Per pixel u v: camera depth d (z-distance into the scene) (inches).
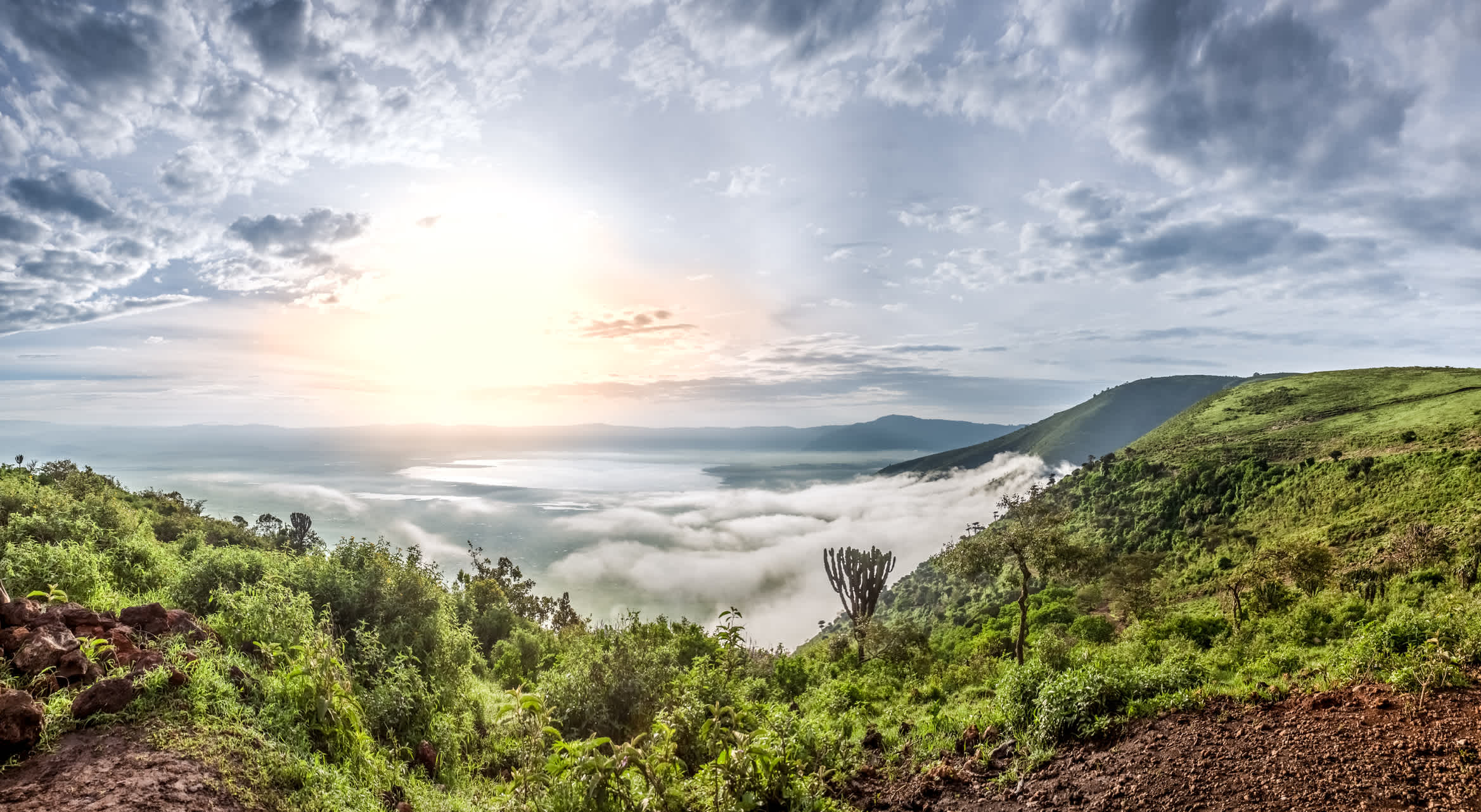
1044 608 1626.5
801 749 310.8
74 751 165.8
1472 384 3784.5
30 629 206.5
